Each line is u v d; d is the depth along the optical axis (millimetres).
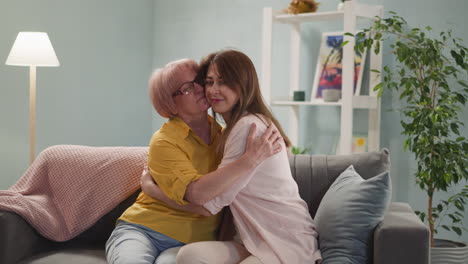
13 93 3809
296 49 3863
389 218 1938
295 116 3922
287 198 1870
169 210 2049
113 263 1896
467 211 3309
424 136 2885
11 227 2064
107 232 2381
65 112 4141
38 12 3906
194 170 1918
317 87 3771
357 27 3670
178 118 2043
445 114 2826
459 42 3326
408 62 2947
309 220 1920
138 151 2414
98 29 4348
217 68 1894
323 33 3814
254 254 1765
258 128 1827
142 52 4766
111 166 2350
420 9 3467
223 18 4434
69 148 2438
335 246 1879
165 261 1855
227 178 1770
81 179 2324
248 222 1843
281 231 1810
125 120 4637
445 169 2844
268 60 3617
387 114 3607
